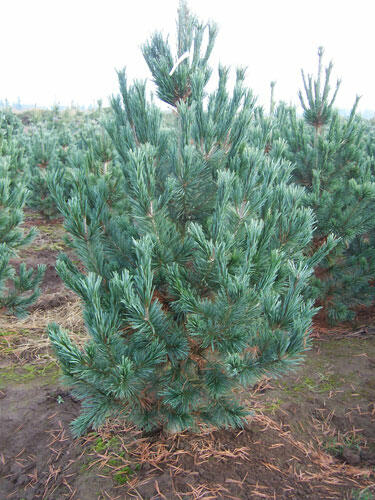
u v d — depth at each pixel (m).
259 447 2.43
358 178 4.13
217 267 1.88
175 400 2.08
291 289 1.94
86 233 2.15
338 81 4.28
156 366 2.32
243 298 1.85
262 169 2.22
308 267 2.23
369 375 3.27
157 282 2.15
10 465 2.34
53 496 2.11
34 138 8.81
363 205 3.59
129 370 1.83
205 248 1.91
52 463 2.35
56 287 5.30
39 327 4.17
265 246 2.04
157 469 2.26
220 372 2.20
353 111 4.32
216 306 1.94
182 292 1.95
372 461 2.31
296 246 2.29
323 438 2.53
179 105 2.25
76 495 2.10
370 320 4.38
